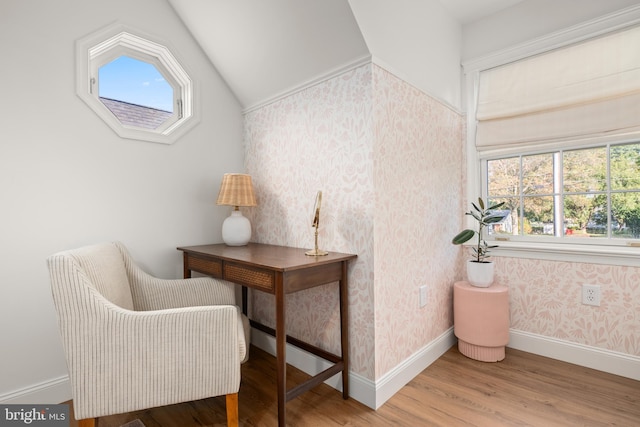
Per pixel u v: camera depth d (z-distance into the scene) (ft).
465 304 6.61
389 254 5.43
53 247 5.16
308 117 6.08
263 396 5.35
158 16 6.37
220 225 7.37
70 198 5.32
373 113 5.04
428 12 6.36
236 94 7.55
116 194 5.82
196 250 6.07
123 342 3.63
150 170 6.26
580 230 6.49
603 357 5.97
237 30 6.12
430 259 6.65
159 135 6.33
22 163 4.87
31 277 4.96
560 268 6.45
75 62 5.36
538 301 6.74
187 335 3.80
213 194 7.23
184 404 5.16
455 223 7.66
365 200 5.14
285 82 6.42
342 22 4.81
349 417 4.76
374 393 4.99
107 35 5.69
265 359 6.75
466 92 7.75
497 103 7.23
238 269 5.08
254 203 6.71
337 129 5.55
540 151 6.90
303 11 5.06
